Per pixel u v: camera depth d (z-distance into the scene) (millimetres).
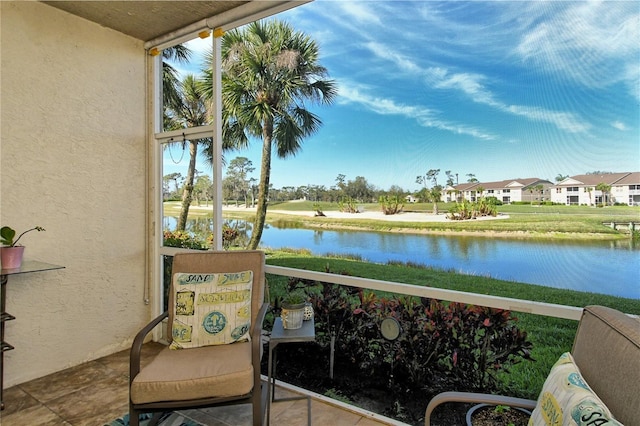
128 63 3229
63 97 2787
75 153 2873
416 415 2176
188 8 2750
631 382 931
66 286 2834
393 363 2322
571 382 1054
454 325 2127
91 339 2992
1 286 2318
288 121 3156
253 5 2615
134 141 3299
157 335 3410
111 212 3129
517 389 1923
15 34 2516
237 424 2107
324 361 2609
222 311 2260
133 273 3309
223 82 3311
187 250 3152
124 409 2254
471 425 1370
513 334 1950
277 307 2908
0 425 2082
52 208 2742
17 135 2543
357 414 2197
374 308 2412
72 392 2455
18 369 2566
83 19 2891
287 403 2326
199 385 1734
